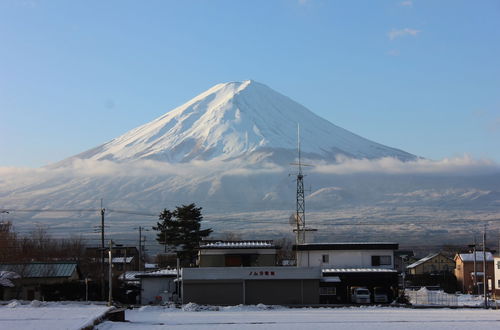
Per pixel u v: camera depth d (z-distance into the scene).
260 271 62.66
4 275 66.94
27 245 99.06
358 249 70.44
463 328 42.12
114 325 44.31
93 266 100.94
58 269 73.06
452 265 116.38
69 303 62.62
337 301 65.00
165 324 44.75
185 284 62.47
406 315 50.62
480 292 86.06
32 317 46.03
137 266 120.19
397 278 65.94
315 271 62.81
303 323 44.94
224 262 74.38
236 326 43.44
